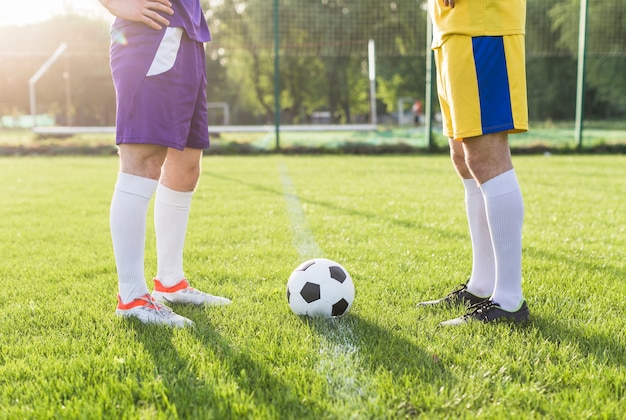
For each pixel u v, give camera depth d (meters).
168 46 2.12
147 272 3.01
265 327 2.10
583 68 12.75
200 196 6.19
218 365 1.73
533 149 13.02
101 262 3.25
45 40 19.39
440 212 5.05
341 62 28.47
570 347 1.86
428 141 13.20
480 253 2.44
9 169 9.61
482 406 1.49
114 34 2.17
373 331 2.07
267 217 4.81
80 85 29.17
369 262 3.21
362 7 22.98
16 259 3.34
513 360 1.78
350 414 1.44
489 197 2.12
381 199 5.89
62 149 13.21
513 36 2.04
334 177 8.20
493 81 2.03
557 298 2.45
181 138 2.20
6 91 30.41
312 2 24.89
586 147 13.08
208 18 27.08
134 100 2.10
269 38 25.50
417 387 1.58
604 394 1.53
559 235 3.97
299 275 2.26
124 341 1.95
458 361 1.77
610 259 3.21
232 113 28.91
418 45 21.27
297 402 1.50
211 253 3.45
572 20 21.70
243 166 10.09
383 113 32.84
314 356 1.81
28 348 1.91
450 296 2.45
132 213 2.18
